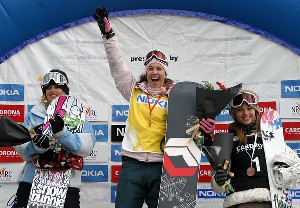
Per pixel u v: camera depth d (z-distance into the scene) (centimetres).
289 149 536
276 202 510
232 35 691
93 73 698
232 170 532
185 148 537
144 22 697
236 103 539
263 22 680
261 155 525
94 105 698
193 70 695
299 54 683
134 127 555
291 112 685
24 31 685
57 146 546
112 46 573
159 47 697
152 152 545
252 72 689
